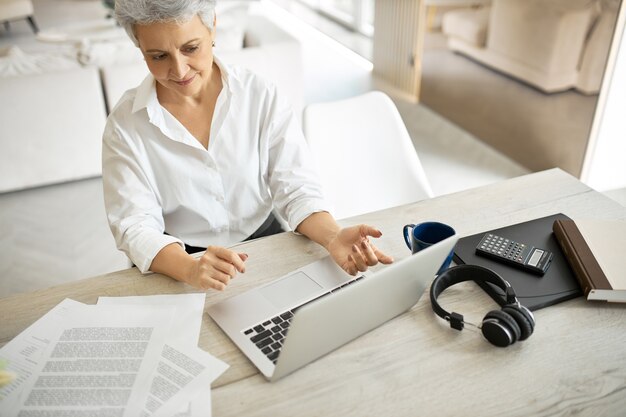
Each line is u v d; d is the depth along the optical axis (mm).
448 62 3314
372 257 1015
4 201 2770
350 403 813
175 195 1293
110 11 4555
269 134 1329
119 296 1032
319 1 5535
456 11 3113
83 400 808
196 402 809
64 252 2379
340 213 1604
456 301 1008
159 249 1095
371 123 1617
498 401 811
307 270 1089
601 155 2596
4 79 2598
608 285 971
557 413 791
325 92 3945
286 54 2928
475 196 1336
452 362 879
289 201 1296
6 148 2725
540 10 2539
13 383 835
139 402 804
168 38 1038
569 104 2562
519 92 2828
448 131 3373
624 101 2457
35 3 6574
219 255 1040
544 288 1010
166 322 959
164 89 1232
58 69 2832
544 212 1257
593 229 1118
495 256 1081
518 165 2988
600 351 893
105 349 899
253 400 817
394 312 959
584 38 2385
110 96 2799
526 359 882
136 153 1220
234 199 1358
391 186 1645
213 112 1271
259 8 6168
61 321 964
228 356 895
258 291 1036
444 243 910
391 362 882
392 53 3926
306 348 834
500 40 2842
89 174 2941
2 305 1018
